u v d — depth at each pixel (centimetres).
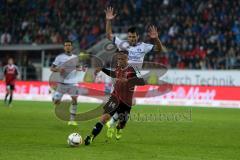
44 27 10600
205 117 5484
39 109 6122
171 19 10069
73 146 2988
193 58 8950
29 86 8306
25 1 11250
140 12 10456
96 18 10431
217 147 3131
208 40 9275
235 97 7431
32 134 3597
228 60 8700
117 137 3334
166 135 3688
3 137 3400
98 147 2992
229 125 4578
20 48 9744
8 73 6762
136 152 2839
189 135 3725
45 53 9819
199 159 2664
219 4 10062
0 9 11219
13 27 10862
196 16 9956
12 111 5766
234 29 9469
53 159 2553
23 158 2575
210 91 7544
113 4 10662
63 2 10944
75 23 10494
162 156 2722
